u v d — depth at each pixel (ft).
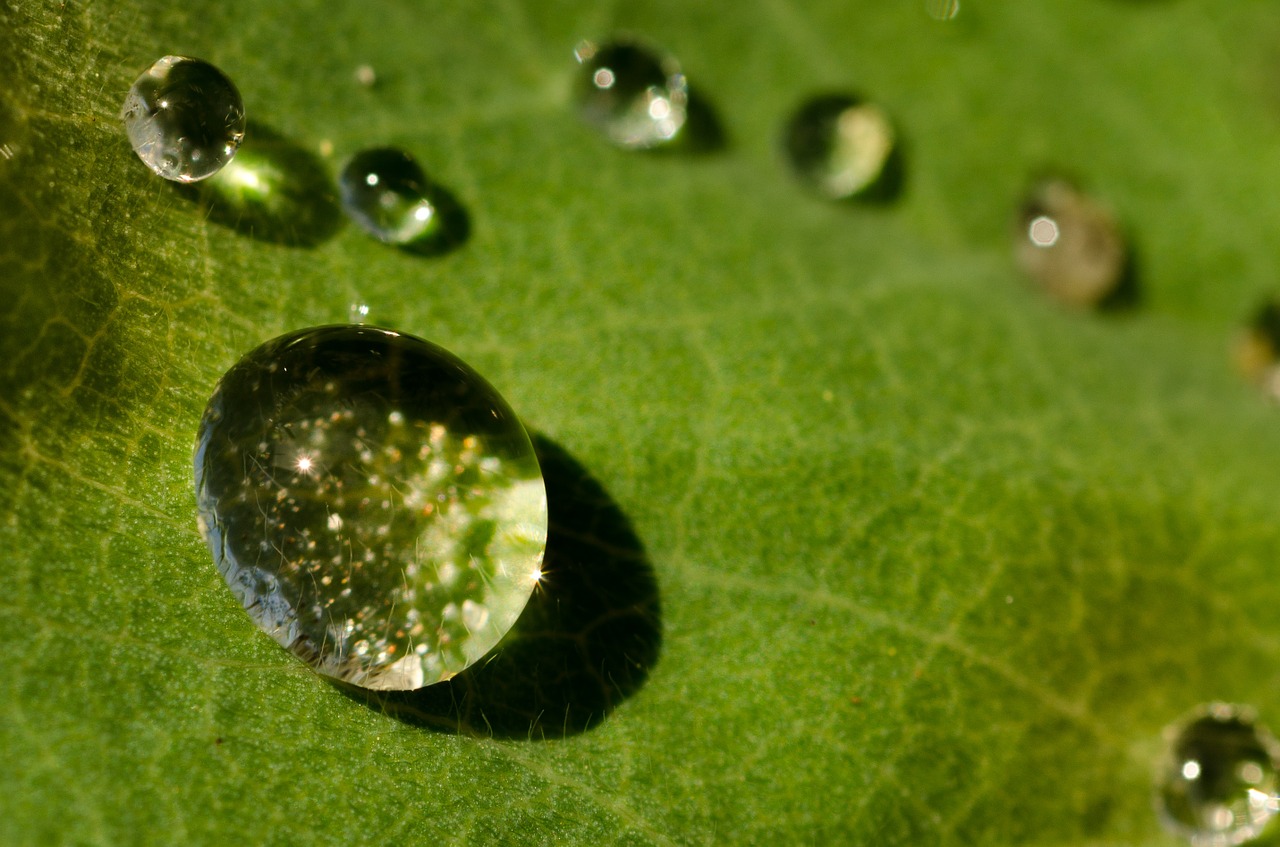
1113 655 0.19
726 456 0.19
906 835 0.18
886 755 0.18
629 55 0.20
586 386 0.19
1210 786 0.19
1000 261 0.21
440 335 0.19
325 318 0.19
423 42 0.20
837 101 0.21
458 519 0.18
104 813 0.17
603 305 0.19
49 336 0.18
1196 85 0.21
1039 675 0.19
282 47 0.19
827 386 0.19
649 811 0.18
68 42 0.18
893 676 0.19
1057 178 0.21
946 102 0.21
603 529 0.19
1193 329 0.21
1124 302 0.21
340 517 0.18
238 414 0.18
